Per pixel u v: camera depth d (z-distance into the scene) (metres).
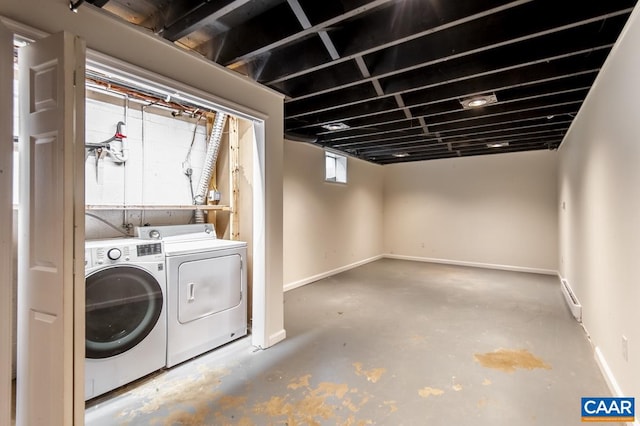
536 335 2.98
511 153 6.00
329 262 5.56
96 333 1.99
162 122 3.03
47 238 1.28
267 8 1.92
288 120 3.80
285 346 2.77
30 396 1.35
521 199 5.92
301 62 2.34
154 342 2.28
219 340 2.73
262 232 2.71
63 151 1.23
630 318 1.79
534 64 2.39
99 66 1.63
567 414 1.85
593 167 2.71
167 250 2.41
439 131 4.28
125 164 2.78
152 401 2.00
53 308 1.27
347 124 3.97
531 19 1.84
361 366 2.42
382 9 1.94
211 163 3.09
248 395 2.06
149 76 1.83
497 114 3.44
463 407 1.92
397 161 7.02
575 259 3.72
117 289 2.08
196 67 2.10
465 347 2.74
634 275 1.74
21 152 1.36
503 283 4.99
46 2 1.43
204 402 1.99
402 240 7.21
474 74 2.43
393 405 1.95
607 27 1.94
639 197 1.67
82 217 1.28
